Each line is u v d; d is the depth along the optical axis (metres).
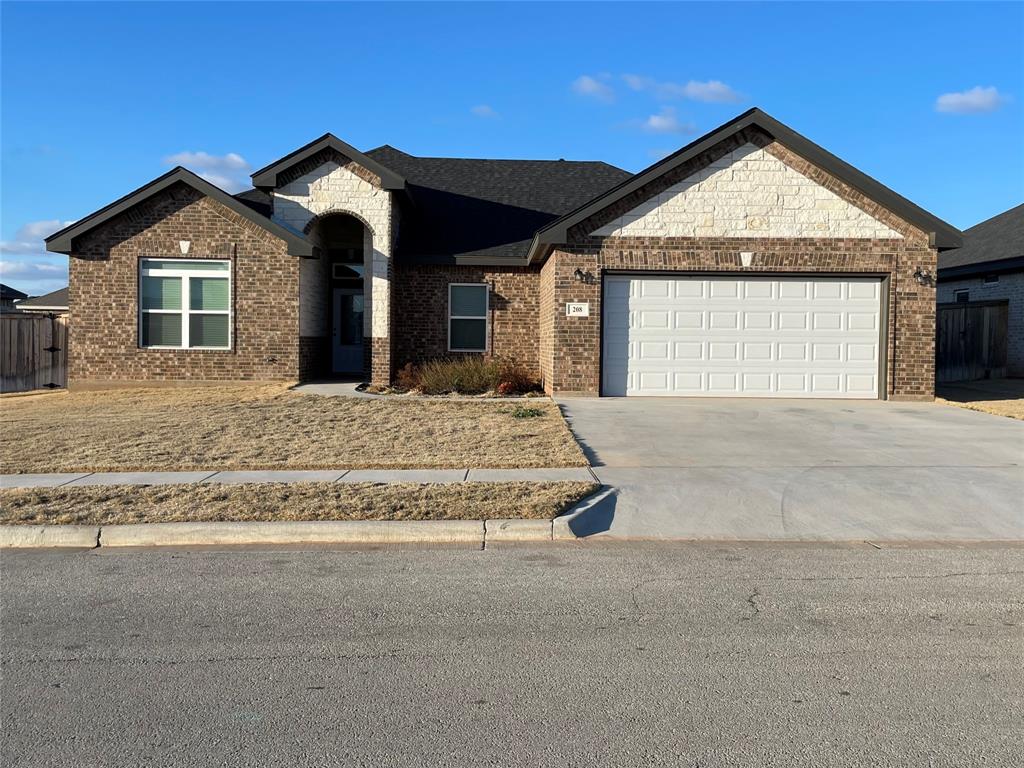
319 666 4.56
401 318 19.86
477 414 13.98
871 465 10.00
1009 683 4.31
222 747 3.66
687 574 6.35
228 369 17.86
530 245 18.42
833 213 16.33
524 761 3.53
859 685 4.29
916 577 6.27
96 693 4.22
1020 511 8.21
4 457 10.47
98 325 17.72
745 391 16.56
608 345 16.62
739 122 16.08
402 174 23.47
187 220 17.72
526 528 7.44
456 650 4.79
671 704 4.07
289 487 8.73
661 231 16.36
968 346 23.55
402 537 7.37
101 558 6.83
